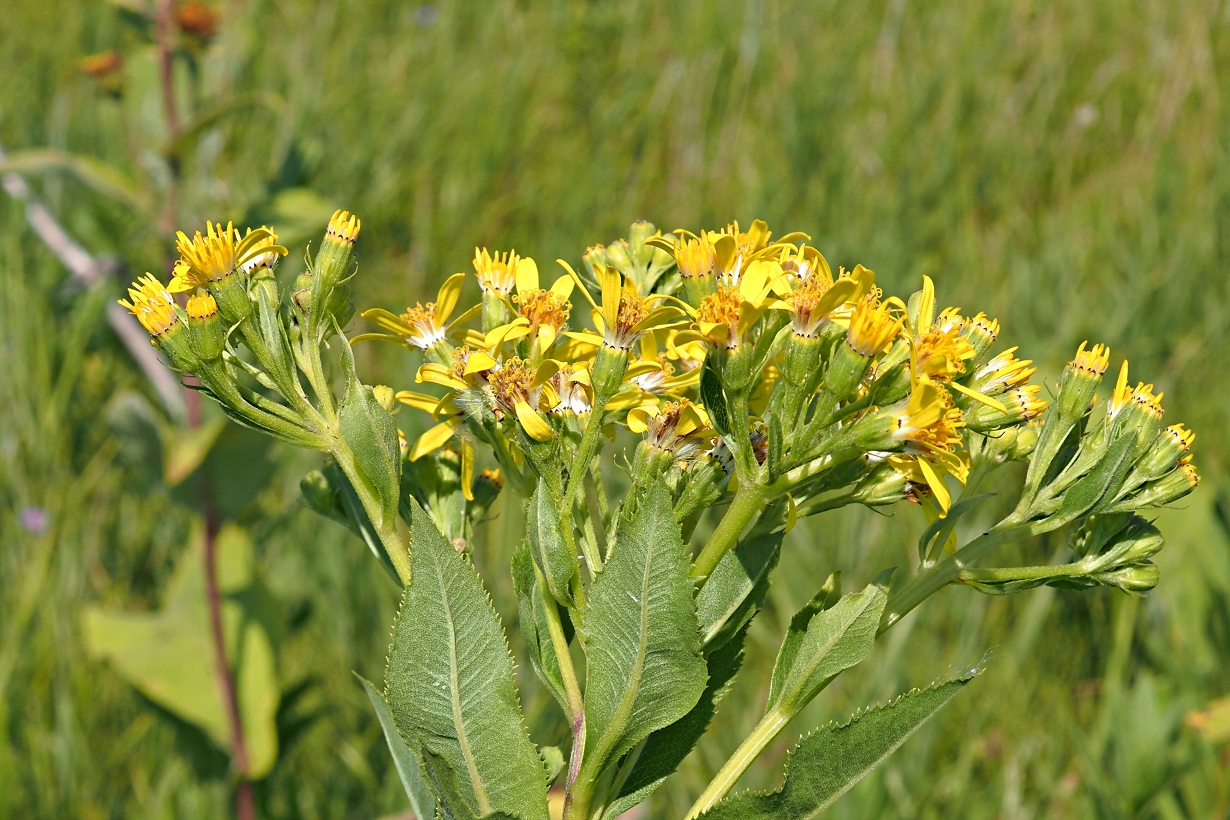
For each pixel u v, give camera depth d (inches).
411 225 226.5
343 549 166.2
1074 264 229.5
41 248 201.0
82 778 146.2
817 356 54.1
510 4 284.7
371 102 252.1
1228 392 197.0
